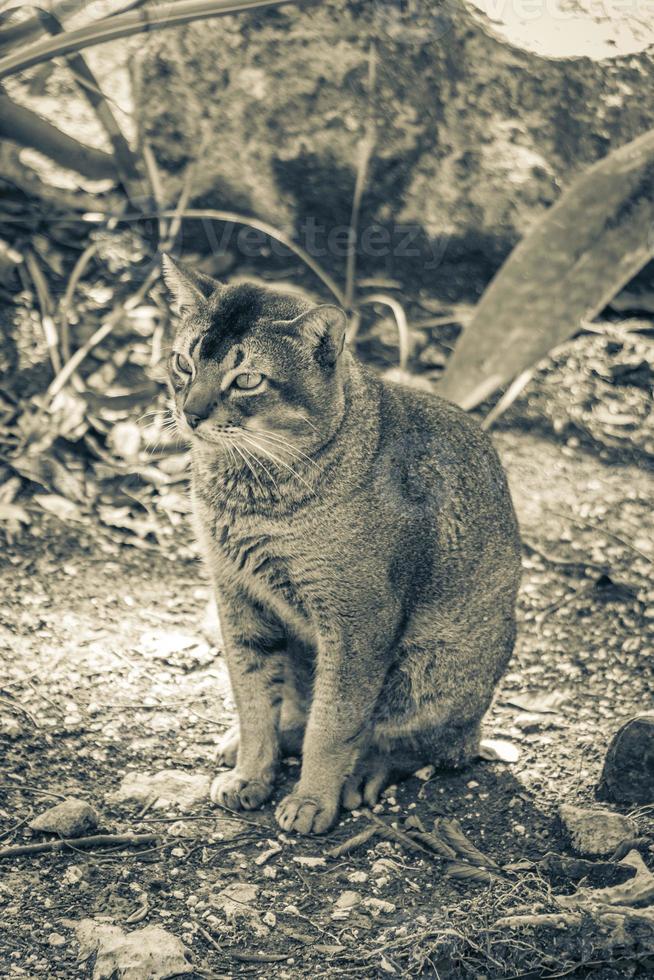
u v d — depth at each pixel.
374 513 3.60
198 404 3.46
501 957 3.07
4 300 5.88
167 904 3.25
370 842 3.60
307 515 3.54
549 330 5.20
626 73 6.18
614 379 6.06
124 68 6.48
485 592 3.89
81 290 6.00
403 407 3.88
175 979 2.97
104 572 4.85
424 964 3.05
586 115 6.21
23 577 4.73
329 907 3.29
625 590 4.96
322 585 3.59
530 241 5.18
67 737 3.91
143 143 6.29
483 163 6.29
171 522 5.18
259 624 3.81
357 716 3.67
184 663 4.39
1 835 3.41
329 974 3.03
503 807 3.76
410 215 6.42
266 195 6.46
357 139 6.30
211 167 6.46
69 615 4.55
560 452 5.76
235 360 3.46
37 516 5.07
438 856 3.53
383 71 6.21
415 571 3.72
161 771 3.82
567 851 3.52
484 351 5.26
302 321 3.49
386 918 3.24
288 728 4.07
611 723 4.19
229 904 3.27
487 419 5.83
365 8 6.13
